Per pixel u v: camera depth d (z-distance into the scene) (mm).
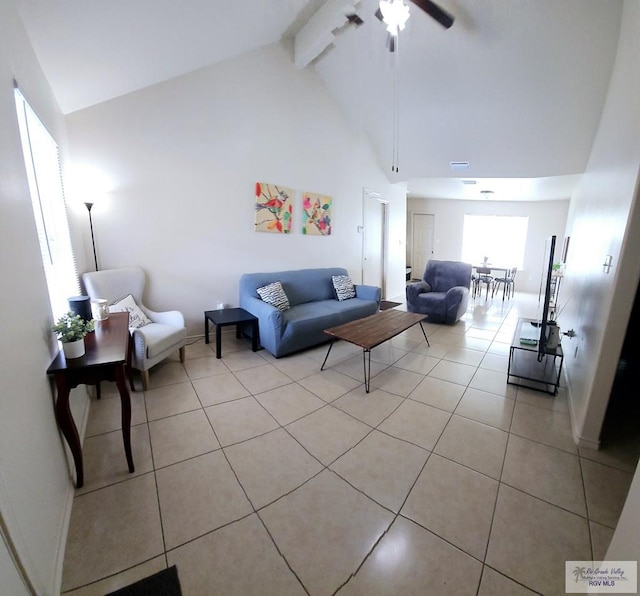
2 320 999
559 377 2623
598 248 2395
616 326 1738
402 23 2273
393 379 2779
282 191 4094
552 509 1452
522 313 5301
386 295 6273
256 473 1654
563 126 3510
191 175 3352
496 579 1156
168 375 2766
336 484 1588
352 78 4043
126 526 1343
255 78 3650
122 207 2992
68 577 1147
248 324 3607
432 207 8445
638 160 1630
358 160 5090
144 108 2994
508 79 3193
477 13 2705
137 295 3008
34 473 1107
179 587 1121
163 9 1999
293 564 1204
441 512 1433
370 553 1247
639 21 1986
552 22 2600
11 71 1382
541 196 6676
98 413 2168
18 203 1282
